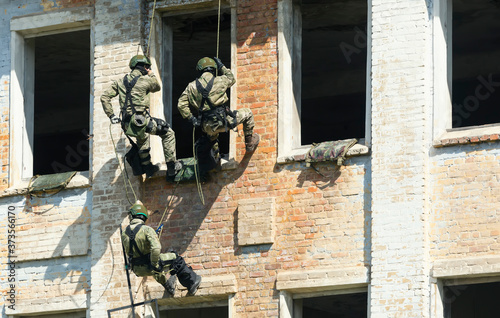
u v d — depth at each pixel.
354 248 67.25
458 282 64.94
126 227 67.94
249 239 69.62
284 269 68.69
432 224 65.62
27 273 75.00
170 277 70.62
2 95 78.44
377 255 65.81
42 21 78.19
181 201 72.06
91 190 74.56
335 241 67.75
